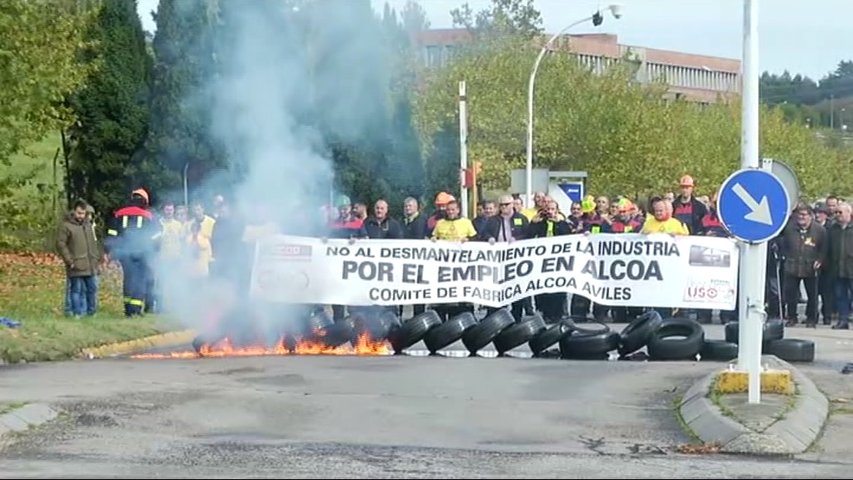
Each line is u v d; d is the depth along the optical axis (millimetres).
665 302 18172
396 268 18359
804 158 82812
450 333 16828
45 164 28219
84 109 32000
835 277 21781
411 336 16891
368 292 18312
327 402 12352
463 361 15992
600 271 18344
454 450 10109
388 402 12406
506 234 19828
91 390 12891
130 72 32281
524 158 52094
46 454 9773
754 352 11805
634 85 58812
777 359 15062
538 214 21406
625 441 10688
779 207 11625
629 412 12055
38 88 23062
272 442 10406
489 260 18422
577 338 16422
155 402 12203
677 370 15016
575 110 53344
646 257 18203
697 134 67875
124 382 13562
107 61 31953
